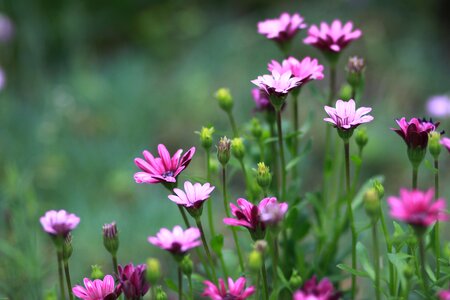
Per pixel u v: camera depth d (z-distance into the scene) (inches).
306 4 130.0
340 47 56.2
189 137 100.7
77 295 48.7
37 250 63.1
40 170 86.4
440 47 123.8
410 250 52.5
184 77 110.8
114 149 92.7
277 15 129.0
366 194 46.4
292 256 57.7
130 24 132.7
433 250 52.5
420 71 113.0
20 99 109.4
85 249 74.7
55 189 85.2
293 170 58.0
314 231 59.9
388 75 112.6
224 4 135.4
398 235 50.4
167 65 123.3
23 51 116.1
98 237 75.6
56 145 91.6
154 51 126.8
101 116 101.1
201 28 129.5
